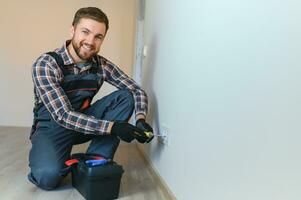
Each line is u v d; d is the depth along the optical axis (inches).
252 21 33.3
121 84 75.7
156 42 82.4
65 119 62.4
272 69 29.3
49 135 67.0
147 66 94.3
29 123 151.0
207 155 44.2
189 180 51.4
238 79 35.8
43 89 63.2
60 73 66.8
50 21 149.4
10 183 65.5
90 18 66.3
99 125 61.9
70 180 70.8
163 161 68.8
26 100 150.4
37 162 63.6
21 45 148.7
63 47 68.8
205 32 47.1
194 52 51.8
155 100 80.0
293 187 25.9
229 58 38.4
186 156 53.5
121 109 73.0
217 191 40.4
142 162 89.4
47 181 62.1
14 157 87.0
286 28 27.5
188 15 56.0
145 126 65.8
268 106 29.7
